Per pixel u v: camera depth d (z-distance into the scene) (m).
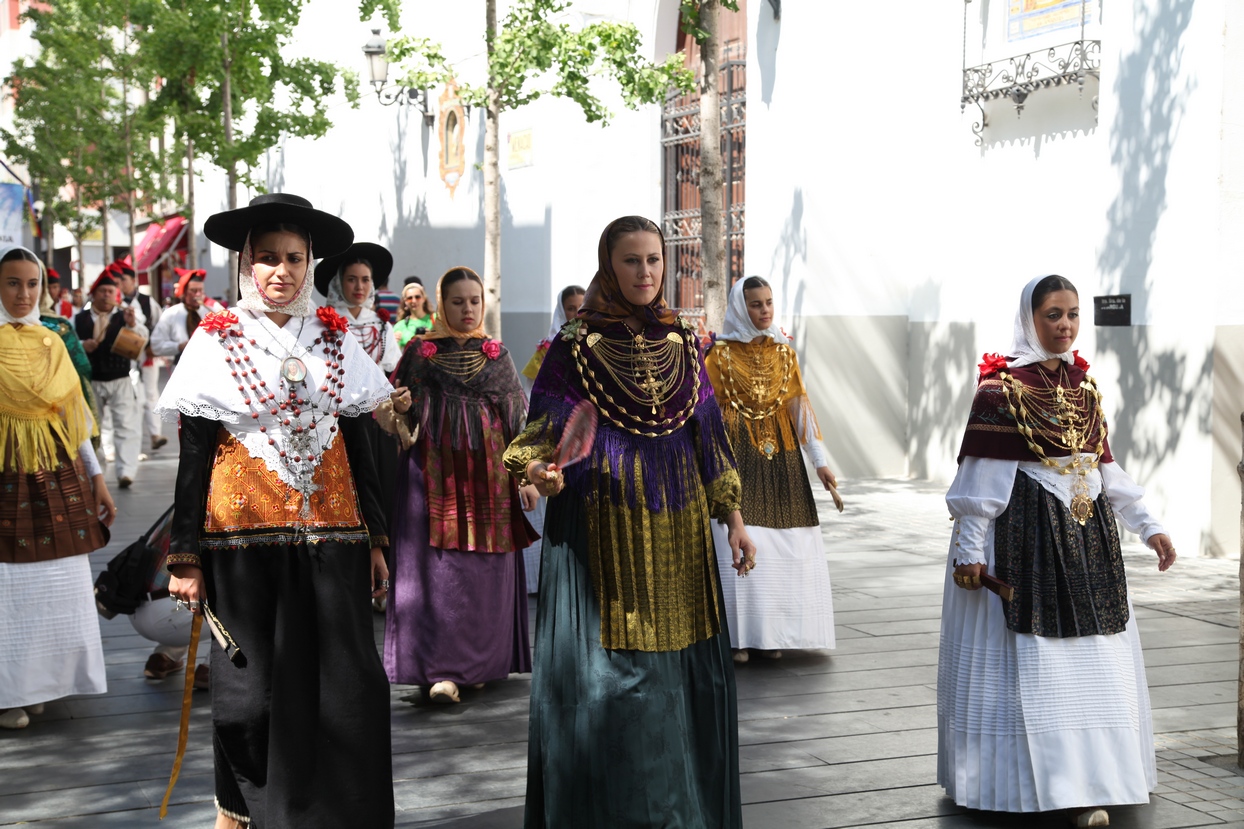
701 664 3.62
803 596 6.33
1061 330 4.18
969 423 4.22
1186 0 8.94
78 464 5.38
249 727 3.55
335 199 26.30
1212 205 8.75
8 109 41.19
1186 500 9.04
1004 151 11.51
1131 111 9.50
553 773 3.53
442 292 5.97
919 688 5.82
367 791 3.56
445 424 5.75
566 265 16.25
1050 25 10.89
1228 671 6.06
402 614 5.65
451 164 19.98
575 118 15.99
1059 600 4.09
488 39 12.31
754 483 6.33
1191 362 8.97
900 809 4.31
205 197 33.84
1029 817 4.23
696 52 14.62
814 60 12.38
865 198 12.73
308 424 3.66
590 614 3.53
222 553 3.57
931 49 12.47
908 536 9.73
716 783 3.61
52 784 4.55
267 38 16.78
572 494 3.58
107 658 6.29
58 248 44.09
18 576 5.14
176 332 12.71
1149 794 4.40
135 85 26.05
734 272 14.44
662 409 3.59
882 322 12.88
